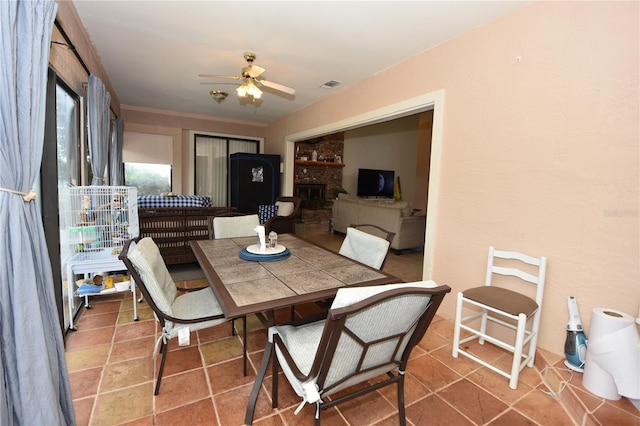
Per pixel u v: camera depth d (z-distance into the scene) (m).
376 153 9.30
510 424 1.59
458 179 2.57
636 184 1.68
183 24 2.53
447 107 2.65
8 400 1.20
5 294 1.18
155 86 4.22
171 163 5.99
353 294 1.04
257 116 6.14
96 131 2.80
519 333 1.82
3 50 1.13
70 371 1.90
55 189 2.08
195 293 2.14
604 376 1.65
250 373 1.94
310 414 1.61
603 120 1.78
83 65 2.64
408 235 5.25
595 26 1.79
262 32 2.64
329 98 4.39
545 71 2.02
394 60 3.11
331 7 2.23
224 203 6.72
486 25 2.34
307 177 8.40
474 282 2.48
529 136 2.11
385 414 1.64
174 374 1.90
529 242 2.13
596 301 1.84
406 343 1.38
